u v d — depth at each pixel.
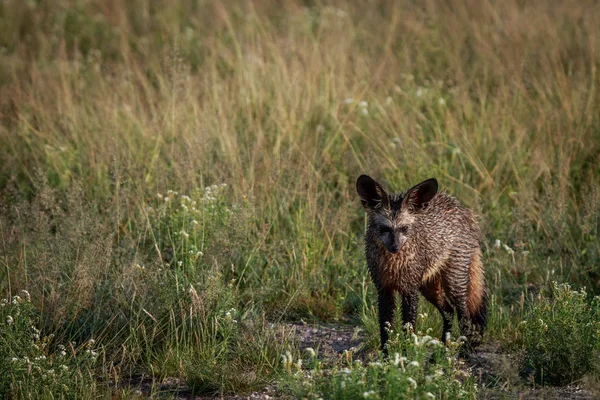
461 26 19.67
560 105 15.45
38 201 12.24
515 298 11.38
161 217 12.32
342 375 7.86
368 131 14.99
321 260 11.94
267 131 14.99
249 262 11.79
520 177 13.80
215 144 14.24
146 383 9.27
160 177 13.05
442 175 13.53
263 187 12.90
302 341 10.37
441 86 16.95
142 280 10.41
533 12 19.64
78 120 15.58
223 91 16.02
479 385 8.95
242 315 10.64
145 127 14.91
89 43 21.88
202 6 23.55
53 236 11.77
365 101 16.17
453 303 9.99
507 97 15.74
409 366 7.86
